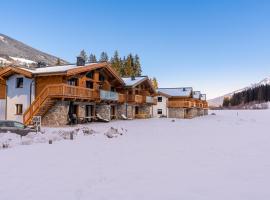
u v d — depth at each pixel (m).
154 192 6.36
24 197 6.00
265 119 51.34
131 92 40.25
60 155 10.91
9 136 15.59
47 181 7.21
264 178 7.61
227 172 8.29
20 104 27.55
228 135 20.42
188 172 8.27
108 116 34.72
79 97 27.08
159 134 20.39
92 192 6.34
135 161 9.87
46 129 20.70
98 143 14.57
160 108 52.88
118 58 85.88
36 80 27.05
